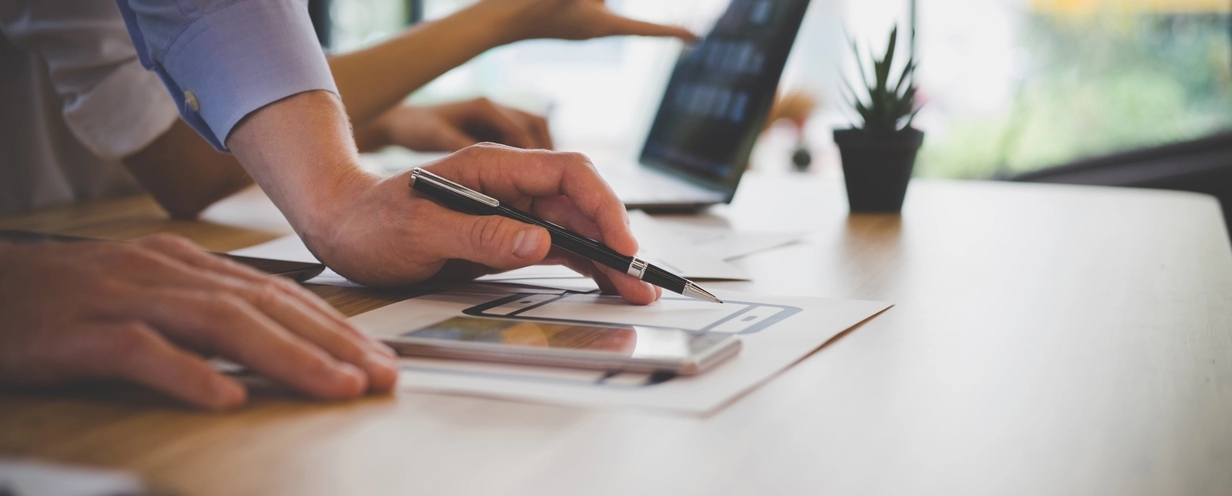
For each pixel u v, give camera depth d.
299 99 0.65
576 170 0.56
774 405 0.36
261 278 0.42
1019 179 2.62
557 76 4.66
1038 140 3.85
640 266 0.54
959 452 0.32
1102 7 3.73
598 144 4.64
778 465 0.30
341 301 0.56
